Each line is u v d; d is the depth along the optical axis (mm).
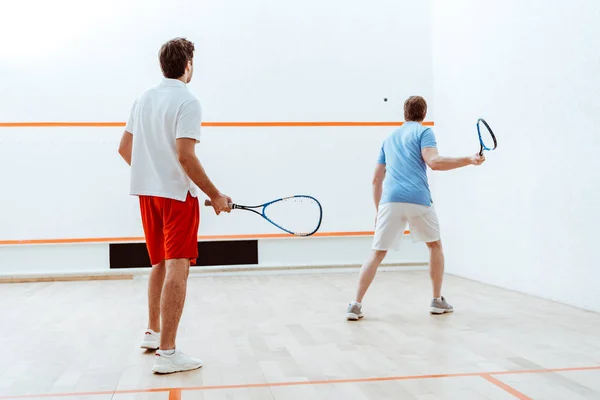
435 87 6480
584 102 4066
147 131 2711
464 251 5867
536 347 3039
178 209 2648
